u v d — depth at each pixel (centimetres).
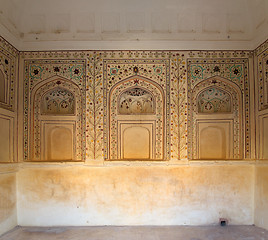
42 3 418
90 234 372
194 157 424
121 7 421
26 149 419
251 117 419
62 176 411
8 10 387
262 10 394
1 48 373
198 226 403
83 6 420
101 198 409
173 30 426
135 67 425
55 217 407
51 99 438
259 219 396
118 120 430
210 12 426
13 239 353
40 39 425
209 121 430
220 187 411
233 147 424
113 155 427
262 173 391
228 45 425
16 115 413
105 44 425
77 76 424
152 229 390
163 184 411
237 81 423
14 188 402
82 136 420
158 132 427
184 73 424
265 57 391
